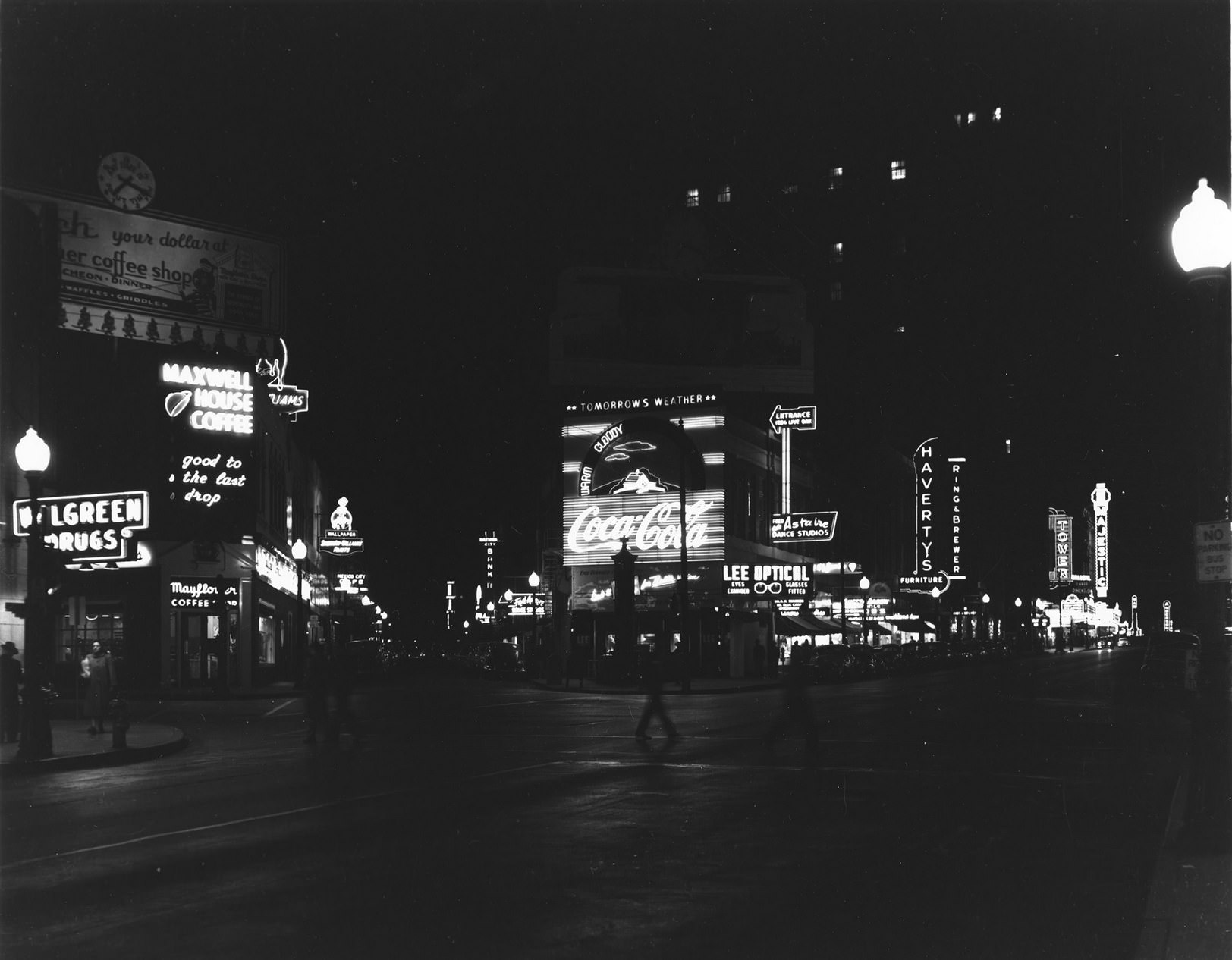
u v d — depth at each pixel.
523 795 16.81
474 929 9.00
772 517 73.12
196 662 55.09
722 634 65.75
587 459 69.00
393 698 46.88
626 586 57.56
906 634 99.94
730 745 24.78
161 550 52.00
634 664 56.47
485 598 123.62
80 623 51.81
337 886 10.57
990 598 137.12
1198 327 10.72
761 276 88.69
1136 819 14.59
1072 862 11.80
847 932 8.95
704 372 87.19
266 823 14.28
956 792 17.09
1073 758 22.00
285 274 64.81
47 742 22.28
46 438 48.31
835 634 79.62
